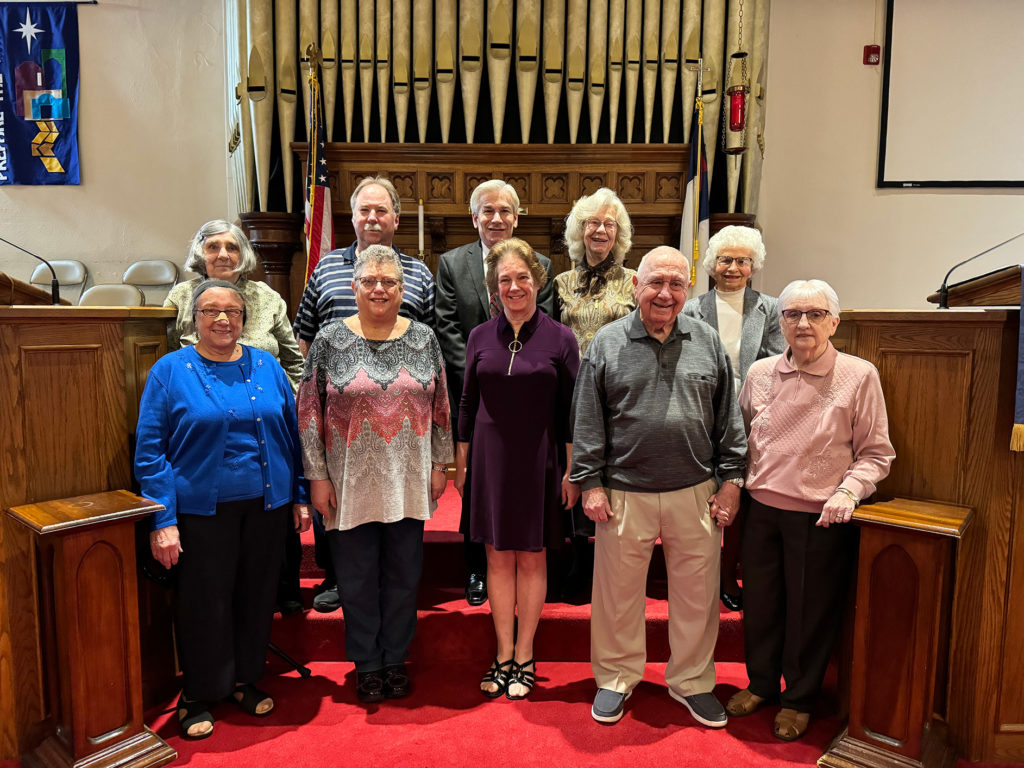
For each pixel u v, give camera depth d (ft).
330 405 6.81
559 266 15.12
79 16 15.48
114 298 15.10
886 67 15.34
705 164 13.99
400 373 6.87
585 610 8.17
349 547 6.89
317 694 7.30
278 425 6.75
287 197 14.82
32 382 6.15
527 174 14.58
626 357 6.57
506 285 6.63
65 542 5.73
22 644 6.17
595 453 6.61
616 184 14.57
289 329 8.24
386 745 6.39
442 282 8.34
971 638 6.19
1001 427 5.99
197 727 6.47
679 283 6.27
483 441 6.93
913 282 15.79
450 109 14.70
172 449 6.40
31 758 6.15
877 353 6.70
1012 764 6.16
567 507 7.06
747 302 7.81
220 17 15.56
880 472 6.15
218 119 15.72
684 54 14.56
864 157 15.62
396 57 14.53
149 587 7.08
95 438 6.55
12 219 15.76
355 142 15.02
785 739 6.45
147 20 15.53
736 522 8.11
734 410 6.72
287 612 8.11
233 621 6.85
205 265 7.67
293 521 7.86
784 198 15.76
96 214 15.80
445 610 8.16
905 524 5.68
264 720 6.79
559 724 6.71
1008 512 6.00
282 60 14.48
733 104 12.82
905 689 5.90
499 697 7.22
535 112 15.42
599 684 7.00
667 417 6.45
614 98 14.67
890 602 5.95
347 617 7.07
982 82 15.26
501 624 7.32
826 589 6.45
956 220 15.58
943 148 15.46
